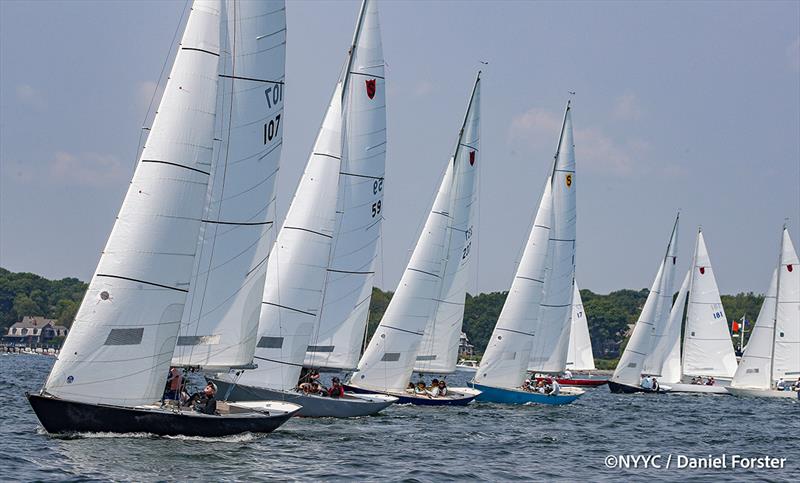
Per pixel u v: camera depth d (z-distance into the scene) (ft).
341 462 248.52
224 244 280.72
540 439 328.90
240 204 282.56
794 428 422.00
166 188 245.24
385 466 248.11
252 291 285.23
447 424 356.59
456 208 445.78
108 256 240.32
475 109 449.06
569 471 260.42
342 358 367.04
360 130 368.27
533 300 481.87
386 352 410.52
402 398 416.26
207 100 250.57
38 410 235.61
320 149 335.06
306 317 330.13
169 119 247.29
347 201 367.04
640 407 528.22
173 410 255.09
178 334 255.09
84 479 204.33
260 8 283.38
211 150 251.19
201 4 250.98
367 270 371.56
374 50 369.09
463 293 450.30
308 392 349.61
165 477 211.20
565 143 507.30
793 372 635.25
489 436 327.67
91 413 240.53
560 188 508.94
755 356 643.45
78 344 237.04
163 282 244.83
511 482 238.07
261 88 284.82
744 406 563.48
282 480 219.00
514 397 481.87
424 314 417.08
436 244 419.74
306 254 330.34
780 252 638.94
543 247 483.92
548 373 517.14
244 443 262.88
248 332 284.82
